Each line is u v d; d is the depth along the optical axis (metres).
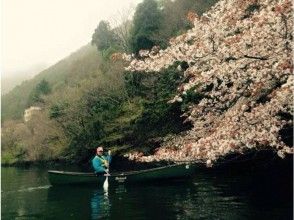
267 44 9.59
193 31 10.85
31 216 13.45
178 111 25.23
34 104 58.38
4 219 13.26
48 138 43.28
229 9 10.34
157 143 27.06
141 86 31.25
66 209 14.07
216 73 10.42
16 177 29.17
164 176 17.75
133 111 29.34
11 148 52.34
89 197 16.20
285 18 9.22
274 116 10.61
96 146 32.91
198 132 13.66
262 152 17.73
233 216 10.76
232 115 10.41
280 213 10.73
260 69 10.16
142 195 15.38
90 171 29.62
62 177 19.78
